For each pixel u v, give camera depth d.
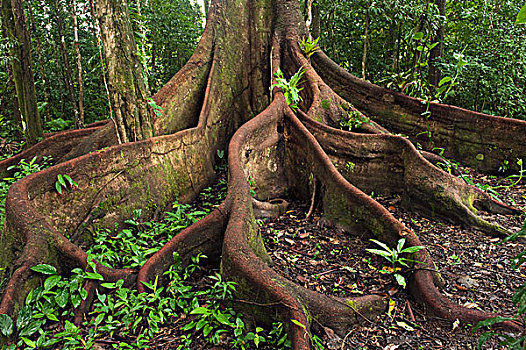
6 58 6.77
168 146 5.27
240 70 7.56
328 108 6.54
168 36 11.41
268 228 4.79
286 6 7.92
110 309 3.06
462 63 6.72
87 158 4.12
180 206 5.01
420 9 7.96
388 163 5.49
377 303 3.17
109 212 4.29
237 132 5.18
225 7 7.43
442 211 4.81
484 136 6.55
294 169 5.78
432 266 3.48
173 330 2.99
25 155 6.64
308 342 2.53
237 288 3.07
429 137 6.95
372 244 4.20
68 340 2.81
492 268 3.77
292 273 3.78
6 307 2.77
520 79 8.53
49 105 9.82
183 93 6.38
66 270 3.32
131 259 3.79
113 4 4.64
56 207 3.78
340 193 4.64
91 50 9.34
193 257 3.74
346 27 9.93
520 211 4.88
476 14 8.80
